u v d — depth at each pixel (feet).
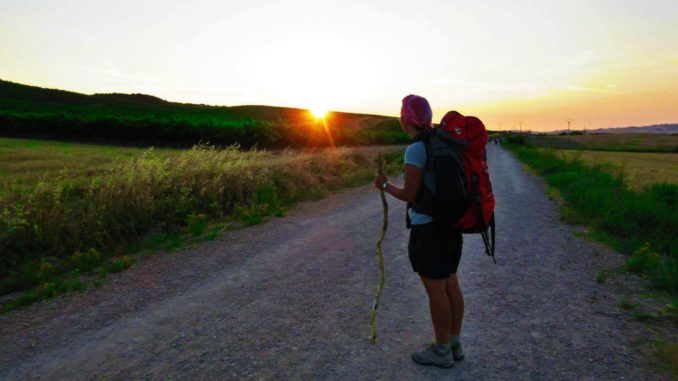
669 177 61.05
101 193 23.94
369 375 8.53
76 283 15.14
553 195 36.52
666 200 30.35
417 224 8.08
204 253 19.30
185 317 12.05
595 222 22.94
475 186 7.69
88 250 19.52
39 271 16.81
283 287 14.37
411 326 10.91
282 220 26.58
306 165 46.21
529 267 15.87
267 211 28.78
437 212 7.83
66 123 123.24
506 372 8.49
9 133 124.77
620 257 16.92
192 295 13.92
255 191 33.40
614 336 9.90
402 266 16.55
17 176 37.19
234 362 9.27
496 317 11.34
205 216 25.68
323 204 32.83
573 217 24.82
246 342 10.27
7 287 15.39
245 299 13.33
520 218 25.75
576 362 8.77
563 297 12.67
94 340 10.78
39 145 101.14
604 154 159.22
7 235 18.44
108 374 8.98
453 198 7.52
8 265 17.81
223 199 30.63
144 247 20.70
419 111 8.05
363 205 32.14
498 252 18.04
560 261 16.57
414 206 8.16
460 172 7.60
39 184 23.80
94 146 108.37
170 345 10.28
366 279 15.01
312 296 13.41
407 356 9.29
